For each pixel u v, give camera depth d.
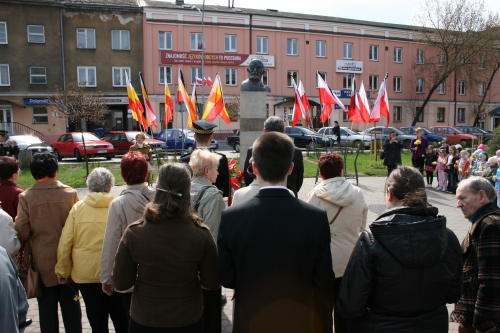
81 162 19.22
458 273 2.38
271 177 2.40
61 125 31.84
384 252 2.28
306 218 2.34
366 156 21.09
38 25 30.75
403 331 2.26
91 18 31.95
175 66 34.22
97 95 29.83
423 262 2.21
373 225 2.31
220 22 35.19
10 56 30.34
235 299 2.38
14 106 30.73
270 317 2.28
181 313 2.52
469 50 36.94
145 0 35.97
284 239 2.30
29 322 4.27
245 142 8.00
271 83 37.06
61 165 17.34
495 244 2.62
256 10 38.78
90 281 3.40
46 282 3.47
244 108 7.95
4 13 29.97
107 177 3.58
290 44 37.62
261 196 2.38
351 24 39.16
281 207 2.34
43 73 31.14
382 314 2.33
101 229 3.43
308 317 2.34
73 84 30.09
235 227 2.34
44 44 30.95
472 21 36.78
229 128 36.12
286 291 2.29
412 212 2.31
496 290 2.57
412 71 41.91
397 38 41.09
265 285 2.29
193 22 34.47
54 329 3.55
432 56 39.25
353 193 3.31
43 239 3.49
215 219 3.28
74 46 31.73
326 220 2.39
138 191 3.26
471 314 2.85
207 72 35.19
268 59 36.59
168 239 2.48
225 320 4.32
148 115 13.24
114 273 2.57
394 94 41.59
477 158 11.55
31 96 30.83
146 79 33.50
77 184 12.95
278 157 2.39
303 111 13.35
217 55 34.97
